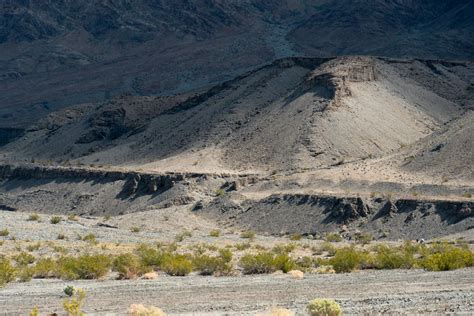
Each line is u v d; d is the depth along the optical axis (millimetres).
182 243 132000
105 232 153000
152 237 145625
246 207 188875
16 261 88375
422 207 151125
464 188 163250
